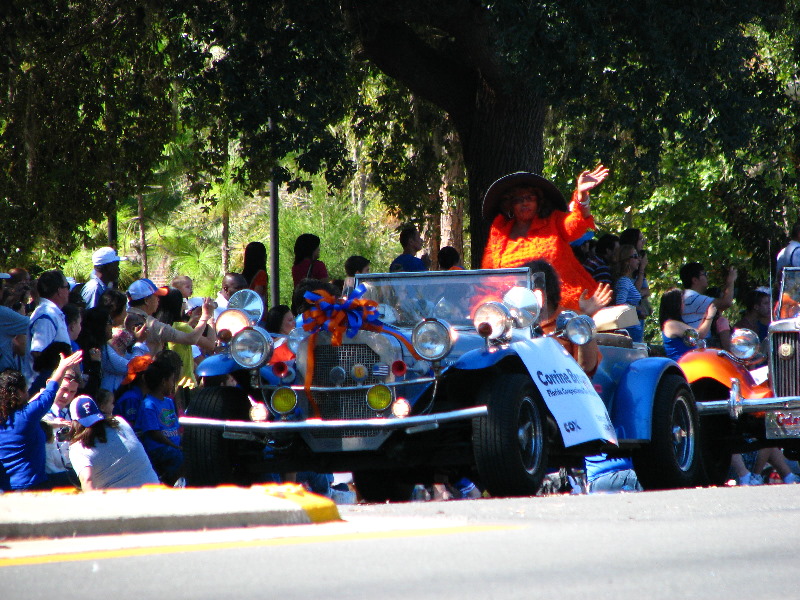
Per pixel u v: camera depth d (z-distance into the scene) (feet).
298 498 61.31
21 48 179.52
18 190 195.93
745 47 162.61
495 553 47.44
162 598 37.86
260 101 157.58
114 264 133.08
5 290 122.83
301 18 156.76
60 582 41.22
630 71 155.43
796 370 119.65
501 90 170.09
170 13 165.37
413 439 88.12
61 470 97.60
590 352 95.50
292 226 327.88
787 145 178.09
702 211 298.56
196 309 130.41
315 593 38.45
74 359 92.68
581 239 116.26
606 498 75.72
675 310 131.85
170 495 63.31
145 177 213.25
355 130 233.55
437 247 276.00
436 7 158.92
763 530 55.31
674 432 102.42
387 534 53.93
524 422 85.20
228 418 90.07
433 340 86.38
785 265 138.41
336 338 87.92
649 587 39.83
